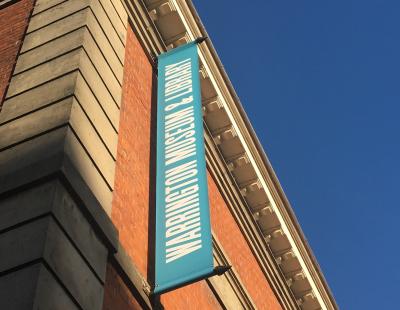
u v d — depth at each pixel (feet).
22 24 40.75
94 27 38.99
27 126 31.71
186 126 41.78
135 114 41.96
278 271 64.34
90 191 30.17
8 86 35.40
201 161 38.88
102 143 33.73
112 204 33.86
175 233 35.65
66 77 34.06
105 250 29.94
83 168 30.71
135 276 32.63
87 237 28.71
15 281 24.27
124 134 38.83
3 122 32.60
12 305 23.41
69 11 39.78
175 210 36.81
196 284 43.04
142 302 32.76
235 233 57.11
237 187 60.39
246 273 56.03
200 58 55.36
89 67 35.86
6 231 26.68
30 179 28.37
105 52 39.17
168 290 33.60
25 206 27.45
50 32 38.47
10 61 37.60
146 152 41.29
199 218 35.78
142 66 46.96
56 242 26.14
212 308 44.62
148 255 35.99
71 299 25.68
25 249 25.45
